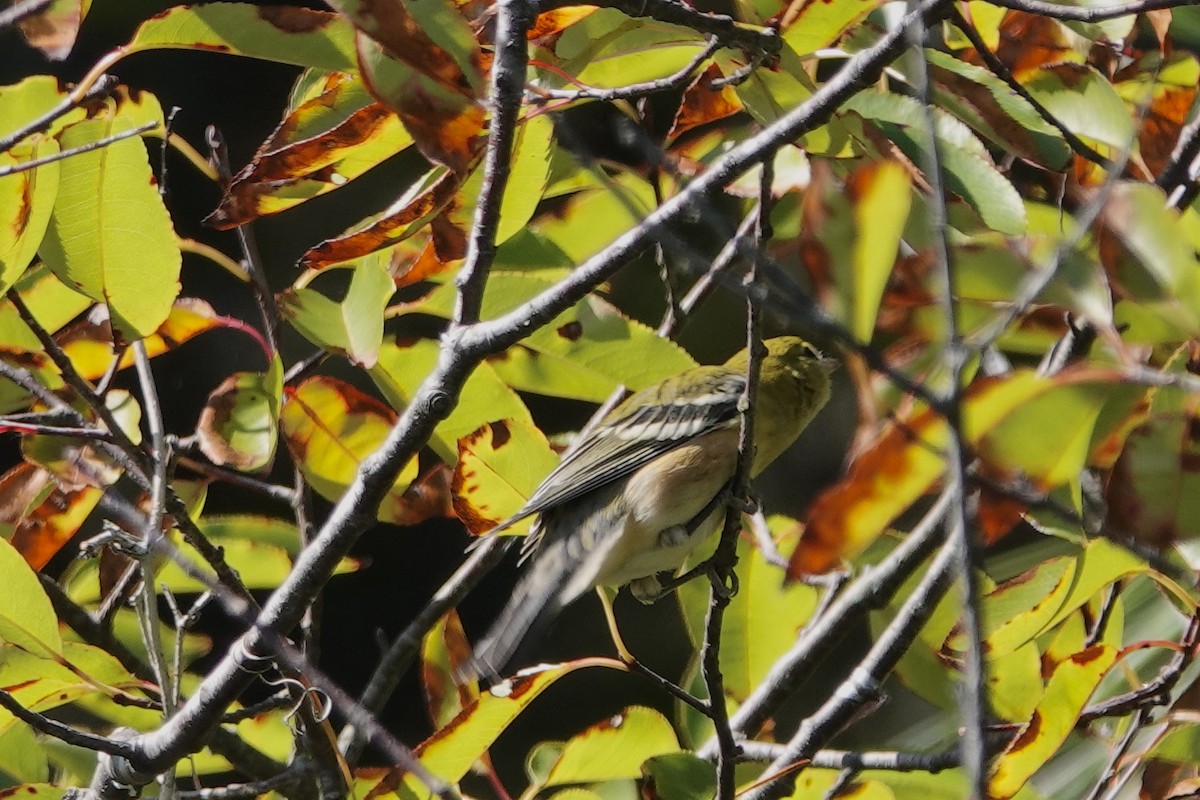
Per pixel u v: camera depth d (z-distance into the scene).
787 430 10.48
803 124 6.74
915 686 9.12
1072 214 8.29
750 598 9.54
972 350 5.77
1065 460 5.54
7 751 9.24
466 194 7.86
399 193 16.36
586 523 9.58
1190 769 7.96
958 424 4.65
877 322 6.29
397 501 9.57
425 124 6.53
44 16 7.79
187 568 7.86
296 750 9.29
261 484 9.64
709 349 15.18
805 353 10.62
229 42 7.31
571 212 9.15
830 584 9.49
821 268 5.39
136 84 16.88
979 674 4.38
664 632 16.69
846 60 8.98
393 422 9.27
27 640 7.99
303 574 7.77
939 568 8.48
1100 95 8.27
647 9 7.29
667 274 10.55
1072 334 7.88
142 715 9.43
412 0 6.36
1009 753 7.10
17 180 7.66
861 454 5.52
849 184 5.38
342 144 7.70
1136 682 8.66
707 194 6.94
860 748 13.50
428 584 17.73
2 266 7.67
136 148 7.99
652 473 9.58
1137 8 7.06
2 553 7.90
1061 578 7.36
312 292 8.66
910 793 8.80
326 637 17.30
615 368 9.09
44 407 9.08
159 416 8.30
